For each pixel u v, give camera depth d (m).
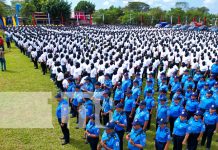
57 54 19.70
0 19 51.34
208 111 9.62
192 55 20.70
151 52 23.62
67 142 10.24
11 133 10.86
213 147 10.12
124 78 13.30
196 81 15.02
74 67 16.02
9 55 27.08
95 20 86.62
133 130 7.68
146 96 11.07
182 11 89.00
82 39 29.80
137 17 85.25
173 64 16.91
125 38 31.75
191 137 8.82
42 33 36.31
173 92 13.26
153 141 10.51
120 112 8.86
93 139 8.55
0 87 16.56
